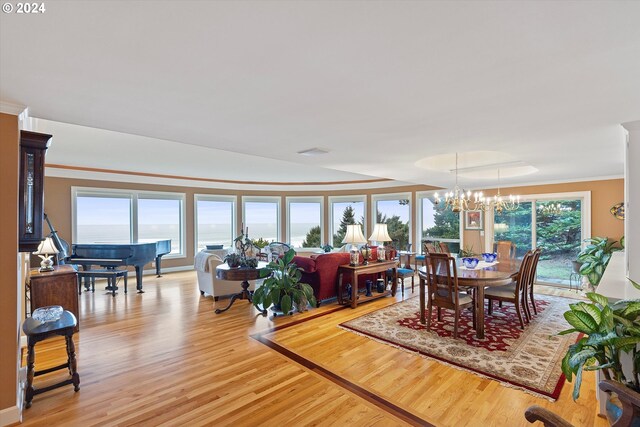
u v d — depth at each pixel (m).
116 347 3.35
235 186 9.25
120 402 2.36
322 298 4.92
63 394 2.46
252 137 2.96
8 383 2.09
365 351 3.22
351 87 1.83
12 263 2.10
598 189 5.86
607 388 1.25
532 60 1.52
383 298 5.38
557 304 4.93
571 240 6.23
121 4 1.08
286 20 1.19
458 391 2.49
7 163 2.07
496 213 7.13
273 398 2.40
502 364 2.92
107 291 5.93
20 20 1.16
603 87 1.84
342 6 1.11
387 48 1.41
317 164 4.54
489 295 4.04
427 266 3.80
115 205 7.35
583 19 1.19
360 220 9.27
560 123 2.53
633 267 2.41
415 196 8.44
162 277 7.43
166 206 8.19
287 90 1.87
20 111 2.09
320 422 2.12
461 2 1.09
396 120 2.46
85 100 2.00
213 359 3.06
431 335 3.65
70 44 1.34
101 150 5.03
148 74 1.65
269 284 4.40
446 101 2.06
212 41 1.34
